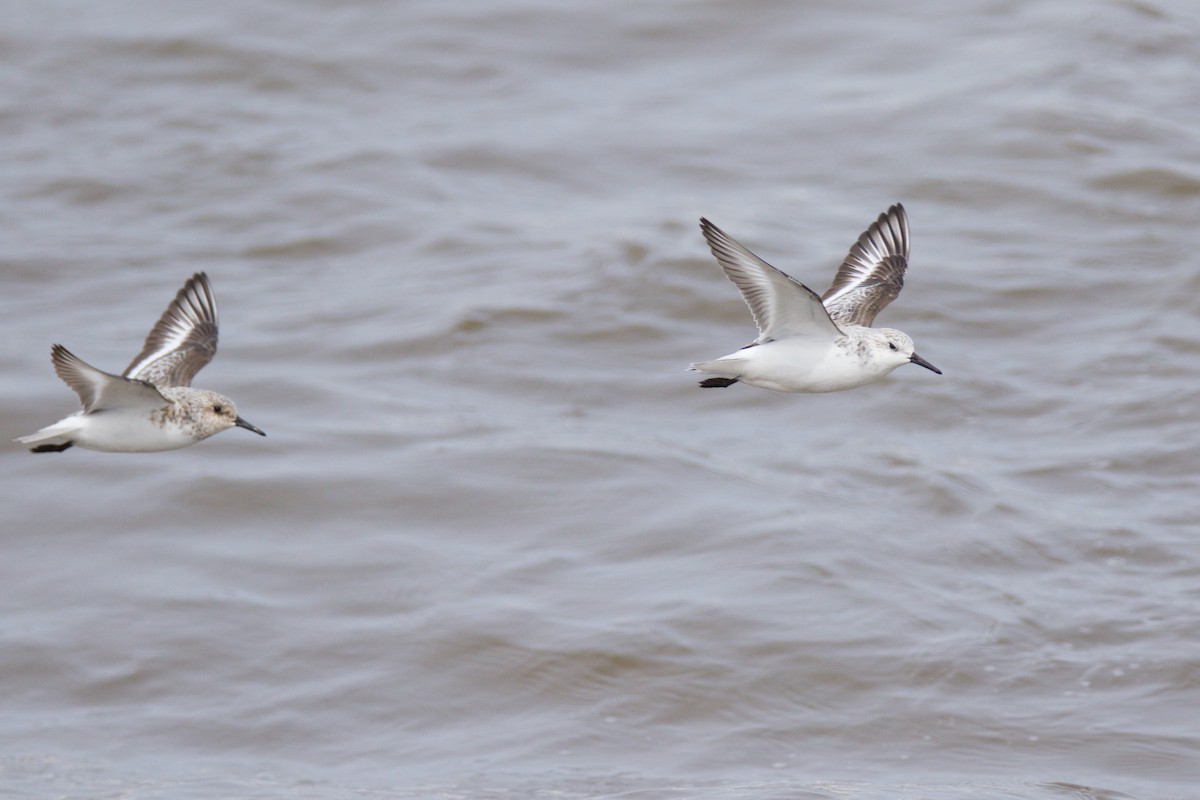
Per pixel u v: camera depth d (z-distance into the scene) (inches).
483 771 528.1
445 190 996.6
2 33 1173.1
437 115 1095.0
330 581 637.9
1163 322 837.8
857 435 754.2
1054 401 774.5
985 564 642.2
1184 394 770.8
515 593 624.4
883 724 551.5
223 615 615.2
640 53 1175.6
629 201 986.1
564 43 1184.8
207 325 475.2
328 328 842.2
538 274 886.4
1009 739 542.3
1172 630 595.8
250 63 1141.7
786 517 670.5
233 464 716.0
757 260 432.8
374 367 806.5
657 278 874.8
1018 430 754.2
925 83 1096.2
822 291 856.9
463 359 811.4
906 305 854.5
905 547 652.7
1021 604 615.2
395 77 1140.5
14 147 1043.3
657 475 706.2
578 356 816.9
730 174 1016.2
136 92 1111.0
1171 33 1126.4
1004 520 671.8
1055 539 658.2
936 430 757.3
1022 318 847.7
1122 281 878.4
